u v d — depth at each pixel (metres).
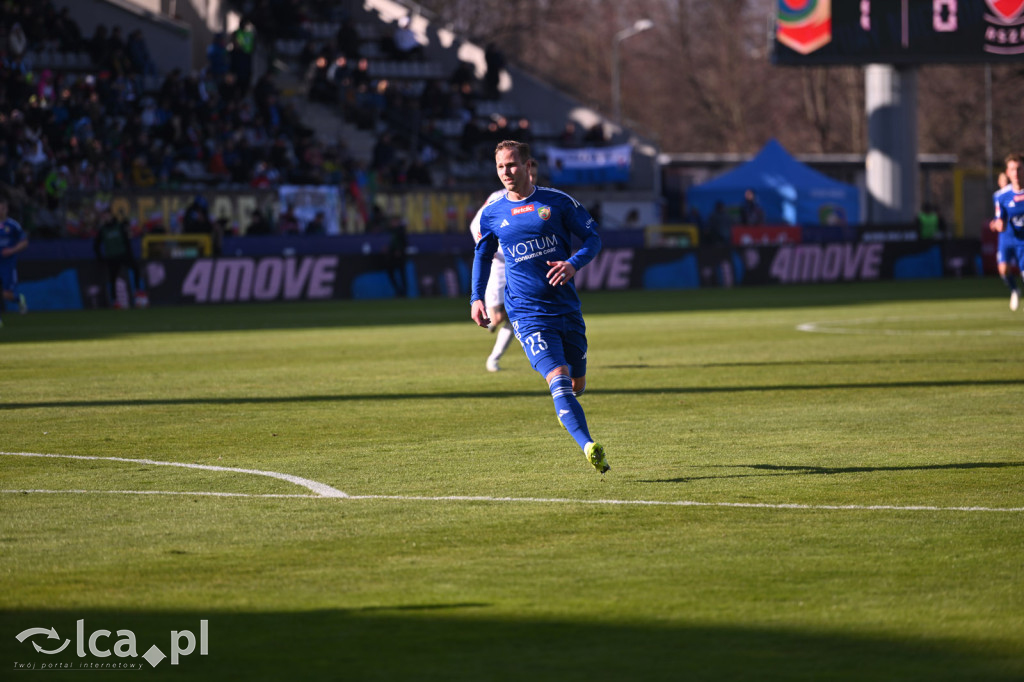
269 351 30.59
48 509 12.01
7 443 16.34
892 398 20.30
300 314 47.03
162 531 11.02
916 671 7.42
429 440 16.42
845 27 74.81
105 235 52.72
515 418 18.48
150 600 8.89
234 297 56.56
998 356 26.83
